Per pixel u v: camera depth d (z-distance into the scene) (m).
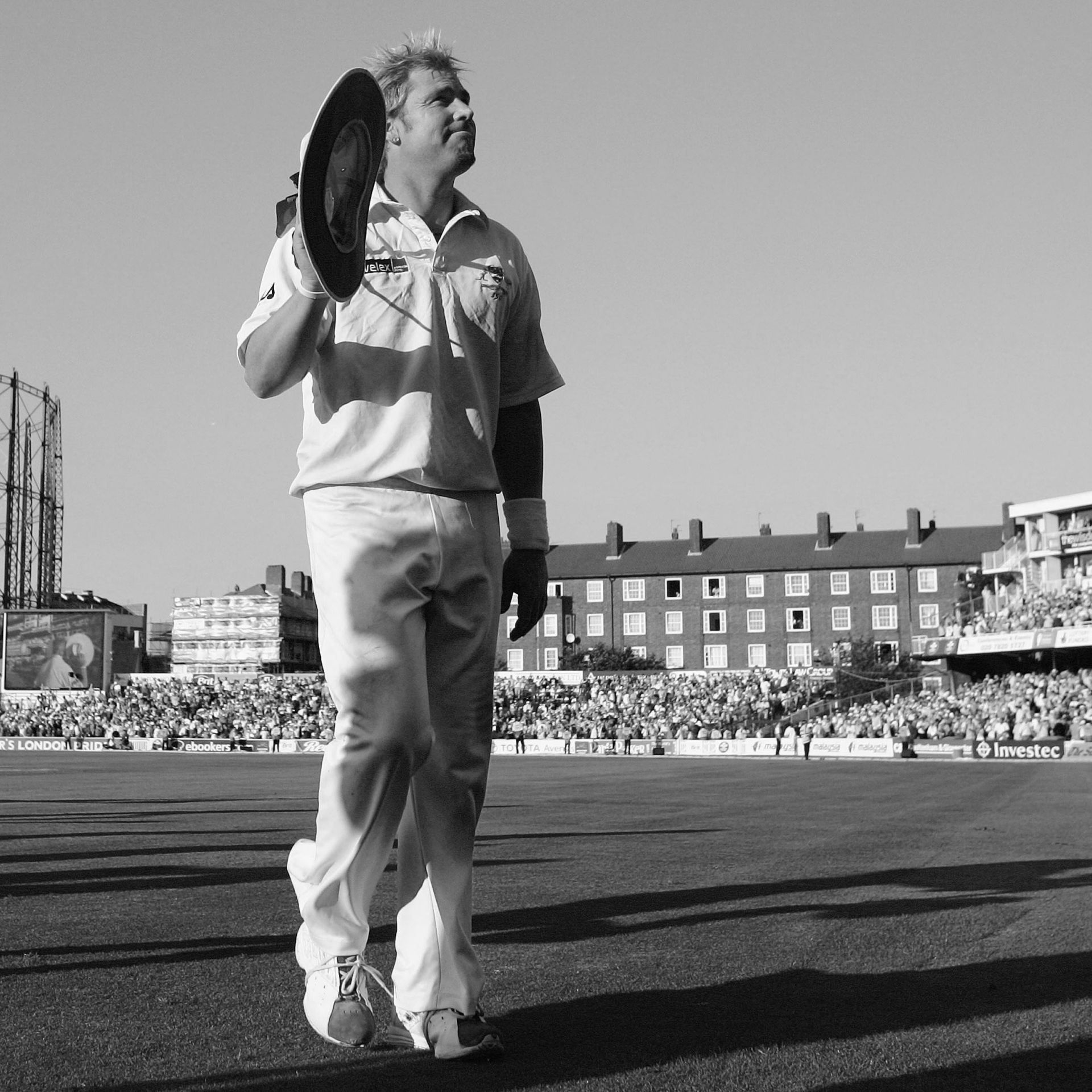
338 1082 3.39
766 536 112.50
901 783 30.09
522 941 6.19
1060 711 54.16
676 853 11.68
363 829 3.83
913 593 106.06
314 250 3.52
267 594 126.44
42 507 94.06
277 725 77.31
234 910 7.57
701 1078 3.40
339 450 3.92
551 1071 3.51
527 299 4.44
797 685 80.69
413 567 3.90
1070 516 74.62
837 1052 3.71
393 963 5.54
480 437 4.09
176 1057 3.71
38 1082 3.39
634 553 113.94
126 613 130.50
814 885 8.80
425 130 4.07
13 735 81.00
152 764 49.22
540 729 71.88
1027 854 11.46
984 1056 3.67
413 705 3.83
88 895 8.41
